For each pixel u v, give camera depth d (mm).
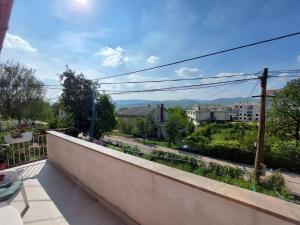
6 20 1540
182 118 31156
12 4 1460
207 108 52750
